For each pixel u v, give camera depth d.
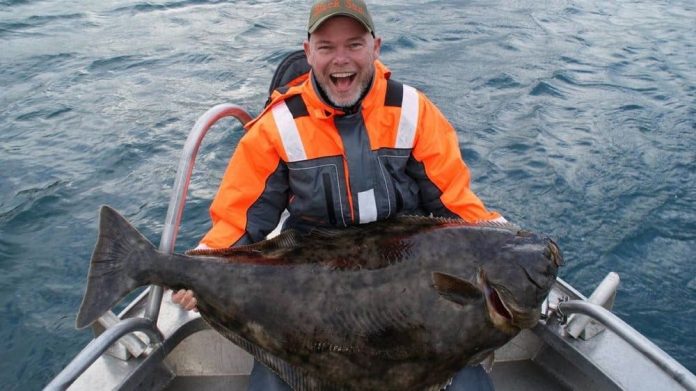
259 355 2.29
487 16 12.59
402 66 9.50
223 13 12.78
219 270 2.22
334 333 2.14
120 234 2.22
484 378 2.49
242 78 9.04
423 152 2.65
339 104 2.53
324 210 2.64
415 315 2.10
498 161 6.67
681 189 6.20
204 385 3.02
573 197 6.05
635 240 5.46
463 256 2.14
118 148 7.07
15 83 9.04
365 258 2.19
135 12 12.91
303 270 2.20
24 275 5.18
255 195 2.61
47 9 13.18
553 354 2.99
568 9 13.41
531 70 9.45
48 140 7.30
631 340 2.38
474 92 8.53
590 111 8.00
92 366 2.57
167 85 8.84
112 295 2.17
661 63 10.03
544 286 2.10
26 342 4.56
